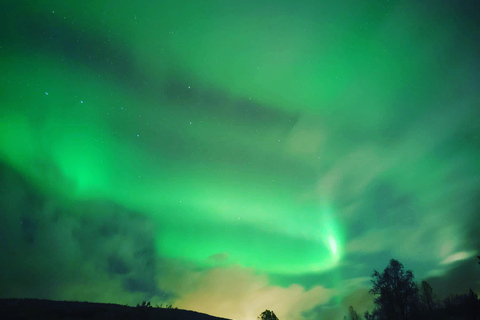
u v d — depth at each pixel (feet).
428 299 146.20
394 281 106.73
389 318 108.06
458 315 104.78
